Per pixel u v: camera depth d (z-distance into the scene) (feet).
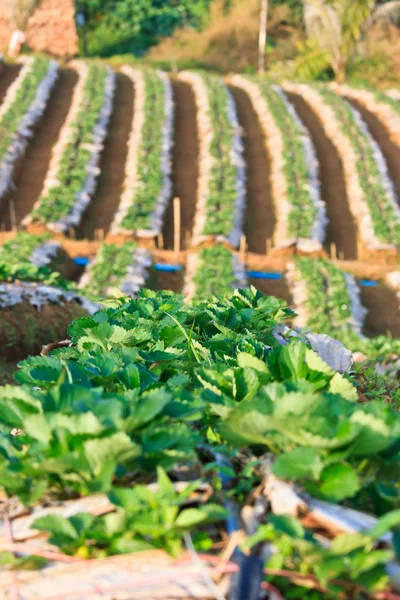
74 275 72.59
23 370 10.19
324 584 6.14
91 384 9.88
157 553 6.88
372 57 159.74
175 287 71.00
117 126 110.22
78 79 130.41
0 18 147.74
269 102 120.88
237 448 8.59
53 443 7.43
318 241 78.89
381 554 6.03
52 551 7.23
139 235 77.92
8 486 7.73
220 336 12.87
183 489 7.63
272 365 9.92
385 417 7.70
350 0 141.90
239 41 167.02
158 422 8.05
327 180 96.58
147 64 159.84
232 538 6.79
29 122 104.78
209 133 106.22
